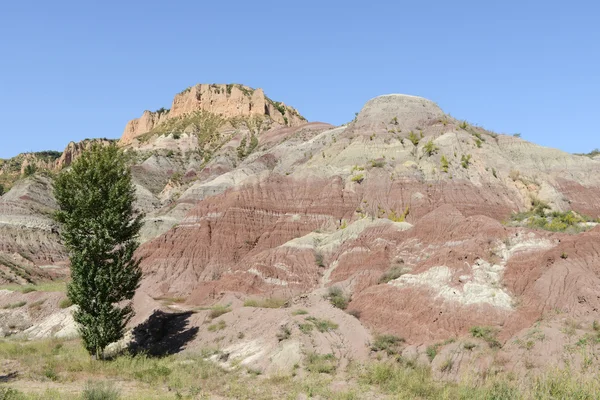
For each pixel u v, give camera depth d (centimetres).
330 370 3025
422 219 5325
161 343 4094
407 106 10138
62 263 9519
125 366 3425
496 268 3678
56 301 5738
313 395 2641
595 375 2431
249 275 5875
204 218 8012
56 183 3778
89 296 3678
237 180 10794
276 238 7562
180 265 7400
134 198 3947
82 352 3856
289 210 8112
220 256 7494
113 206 3750
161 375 3159
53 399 2453
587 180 8025
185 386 2919
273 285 5803
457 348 2975
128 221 3888
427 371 2897
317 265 6075
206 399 2609
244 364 3325
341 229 6819
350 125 10900
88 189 3756
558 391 2348
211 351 3700
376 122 9738
